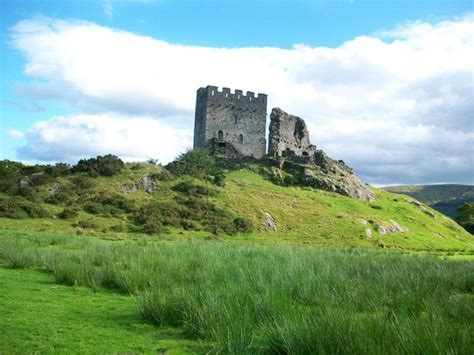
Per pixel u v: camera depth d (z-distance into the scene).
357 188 77.00
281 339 6.76
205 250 19.61
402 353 5.75
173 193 57.59
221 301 8.23
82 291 11.35
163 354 6.77
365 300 9.55
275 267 13.20
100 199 51.41
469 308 8.52
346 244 50.56
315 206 63.84
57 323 8.27
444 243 61.94
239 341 6.55
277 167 78.44
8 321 8.20
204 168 69.12
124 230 43.56
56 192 51.16
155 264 14.02
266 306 8.28
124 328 8.13
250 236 49.09
